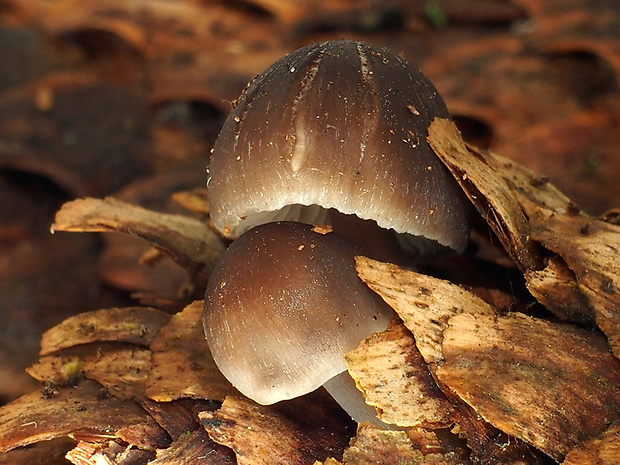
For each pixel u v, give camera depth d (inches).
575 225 4.6
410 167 4.5
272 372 4.4
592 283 4.4
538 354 4.4
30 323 6.3
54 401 4.7
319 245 4.5
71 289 6.5
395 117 4.5
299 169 4.5
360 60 4.6
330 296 4.5
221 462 4.5
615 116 6.5
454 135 4.7
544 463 4.3
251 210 4.5
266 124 4.5
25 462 4.8
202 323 4.8
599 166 6.2
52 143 7.4
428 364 4.4
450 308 4.5
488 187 4.6
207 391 4.6
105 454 4.6
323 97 4.5
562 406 4.3
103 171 7.4
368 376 4.4
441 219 4.6
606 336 4.4
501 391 4.3
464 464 4.4
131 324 4.9
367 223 4.8
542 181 4.9
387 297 4.5
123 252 6.3
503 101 6.9
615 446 4.2
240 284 4.5
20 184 7.4
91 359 4.9
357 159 4.5
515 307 4.7
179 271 6.1
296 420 4.6
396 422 4.4
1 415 4.7
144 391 4.7
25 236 7.1
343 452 4.5
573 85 7.1
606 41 7.0
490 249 5.3
